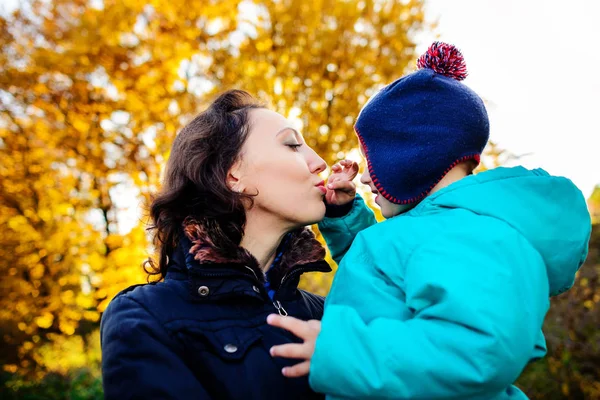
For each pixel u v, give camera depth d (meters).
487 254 1.00
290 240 1.39
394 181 1.25
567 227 1.10
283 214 1.27
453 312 0.94
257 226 1.29
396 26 5.63
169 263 1.34
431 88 1.26
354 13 5.55
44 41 6.11
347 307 1.04
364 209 1.59
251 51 5.65
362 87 5.50
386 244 1.17
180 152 1.36
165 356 1.05
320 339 1.00
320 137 5.39
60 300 7.56
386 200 1.35
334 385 0.96
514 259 1.00
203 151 1.28
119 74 5.75
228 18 5.83
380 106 1.30
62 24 5.99
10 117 6.57
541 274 1.02
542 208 1.09
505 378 0.91
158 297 1.15
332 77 5.59
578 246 1.11
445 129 1.23
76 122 6.22
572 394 4.45
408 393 0.91
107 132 6.25
